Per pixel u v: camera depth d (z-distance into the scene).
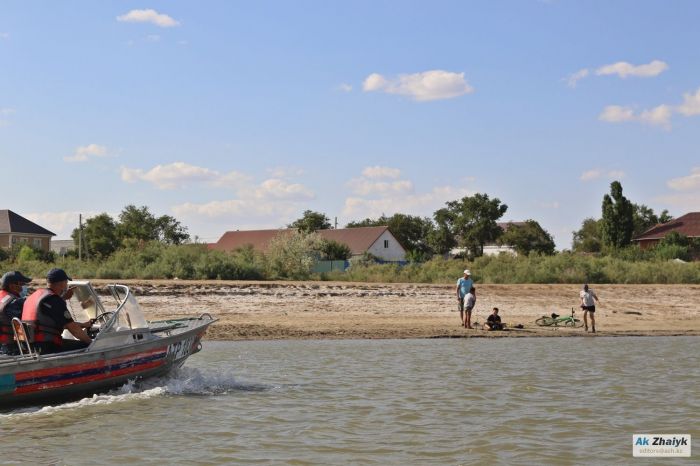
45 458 9.74
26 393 12.02
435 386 15.08
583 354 20.55
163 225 99.94
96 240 77.00
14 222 88.50
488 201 92.88
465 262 51.44
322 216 97.69
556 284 40.88
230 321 27.31
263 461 9.61
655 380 15.97
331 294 32.91
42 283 32.47
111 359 13.05
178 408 12.71
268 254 48.50
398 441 10.64
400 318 29.38
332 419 12.00
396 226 99.69
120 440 10.62
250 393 14.20
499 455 9.95
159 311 28.89
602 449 10.28
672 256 64.25
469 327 27.30
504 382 15.60
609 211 85.44
